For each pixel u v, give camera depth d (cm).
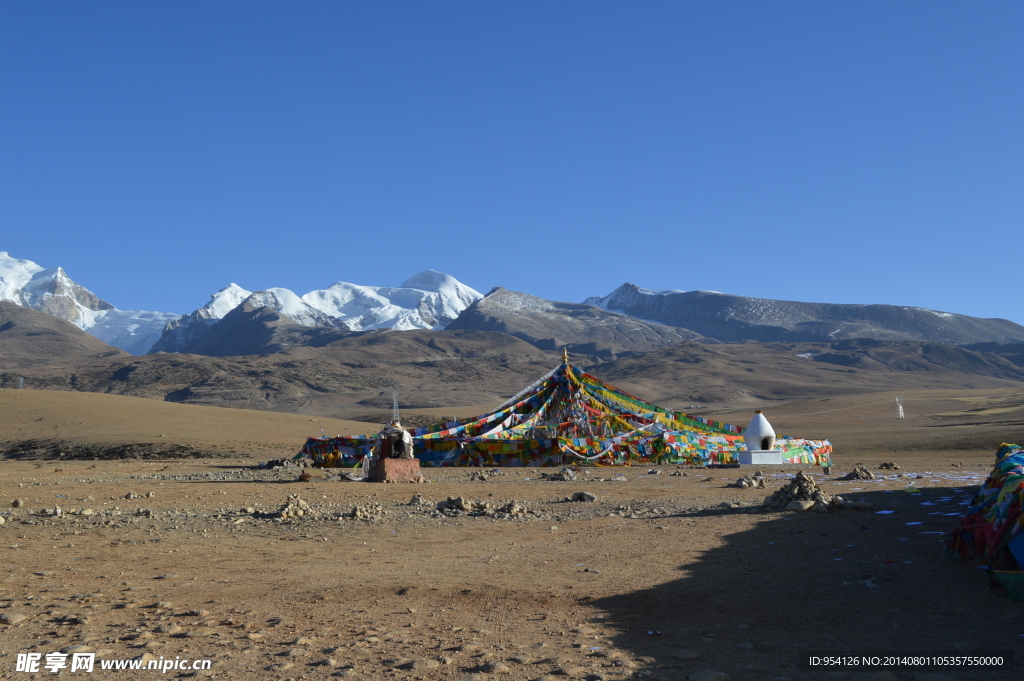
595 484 3041
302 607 1012
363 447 4316
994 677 724
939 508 1881
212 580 1179
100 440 5953
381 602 1037
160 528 1753
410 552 1424
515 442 4397
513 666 770
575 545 1473
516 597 1052
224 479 3406
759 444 4259
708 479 3212
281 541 1564
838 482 2830
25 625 933
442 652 819
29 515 1967
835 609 965
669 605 1001
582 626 910
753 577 1148
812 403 17525
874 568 1177
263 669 766
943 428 8025
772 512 1894
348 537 1619
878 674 727
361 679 736
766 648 826
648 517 1888
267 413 9006
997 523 1100
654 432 4512
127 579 1190
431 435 4569
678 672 748
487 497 2533
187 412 8119
